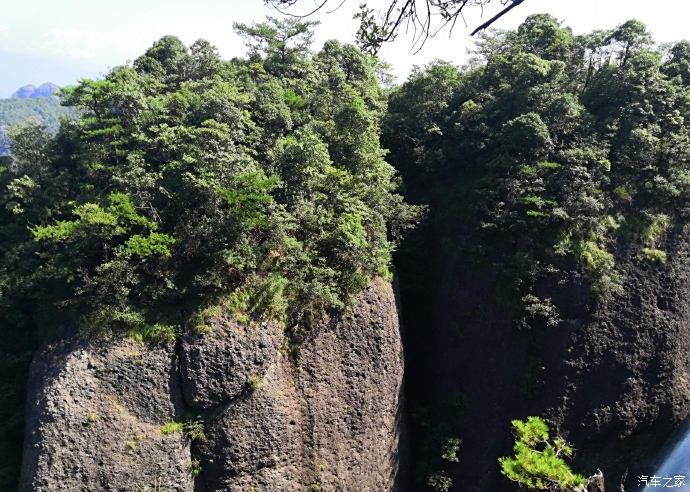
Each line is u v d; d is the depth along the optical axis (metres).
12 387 35.59
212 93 38.25
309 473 35.41
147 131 38.53
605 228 42.22
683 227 44.59
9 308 36.50
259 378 33.62
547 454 24.98
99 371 31.12
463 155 48.12
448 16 8.62
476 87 51.78
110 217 32.03
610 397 41.84
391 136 51.34
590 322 41.59
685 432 44.72
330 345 37.03
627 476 43.25
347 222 37.22
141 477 30.64
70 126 44.66
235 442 32.69
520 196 42.88
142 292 32.75
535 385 41.56
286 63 49.25
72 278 32.06
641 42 45.66
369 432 38.31
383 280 41.12
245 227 33.69
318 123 41.28
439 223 48.59
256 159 38.84
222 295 33.59
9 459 33.84
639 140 42.62
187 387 32.12
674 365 43.28
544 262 41.78
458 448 42.38
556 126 44.31
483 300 44.16
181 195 34.12
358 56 50.31
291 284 35.78
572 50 49.59
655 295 43.25
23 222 40.16
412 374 48.50
